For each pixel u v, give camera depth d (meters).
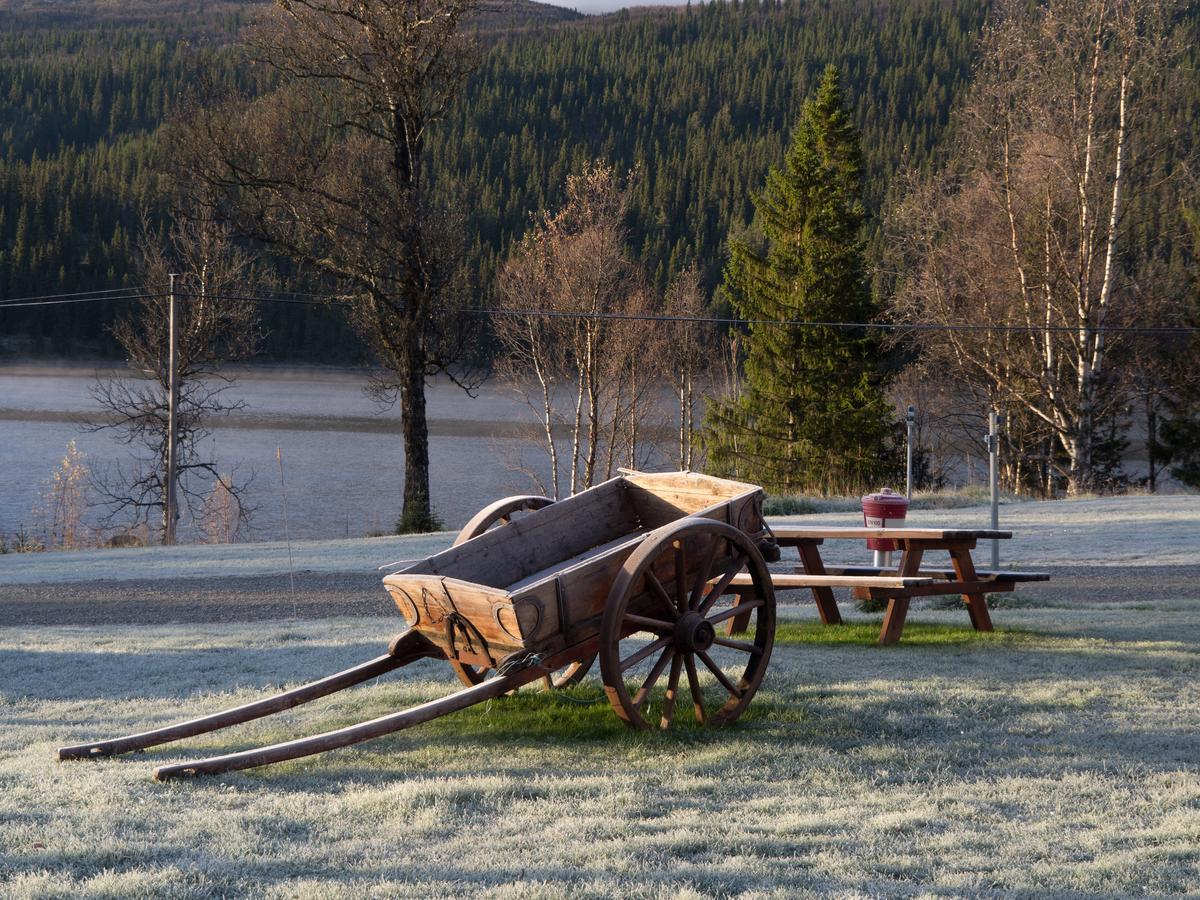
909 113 110.25
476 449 56.28
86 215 103.88
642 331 41.38
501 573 7.56
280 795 5.75
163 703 8.23
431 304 29.61
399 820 5.29
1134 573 16.11
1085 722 7.05
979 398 41.53
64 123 137.88
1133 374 38.19
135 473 43.88
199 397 71.75
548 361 41.81
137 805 5.55
